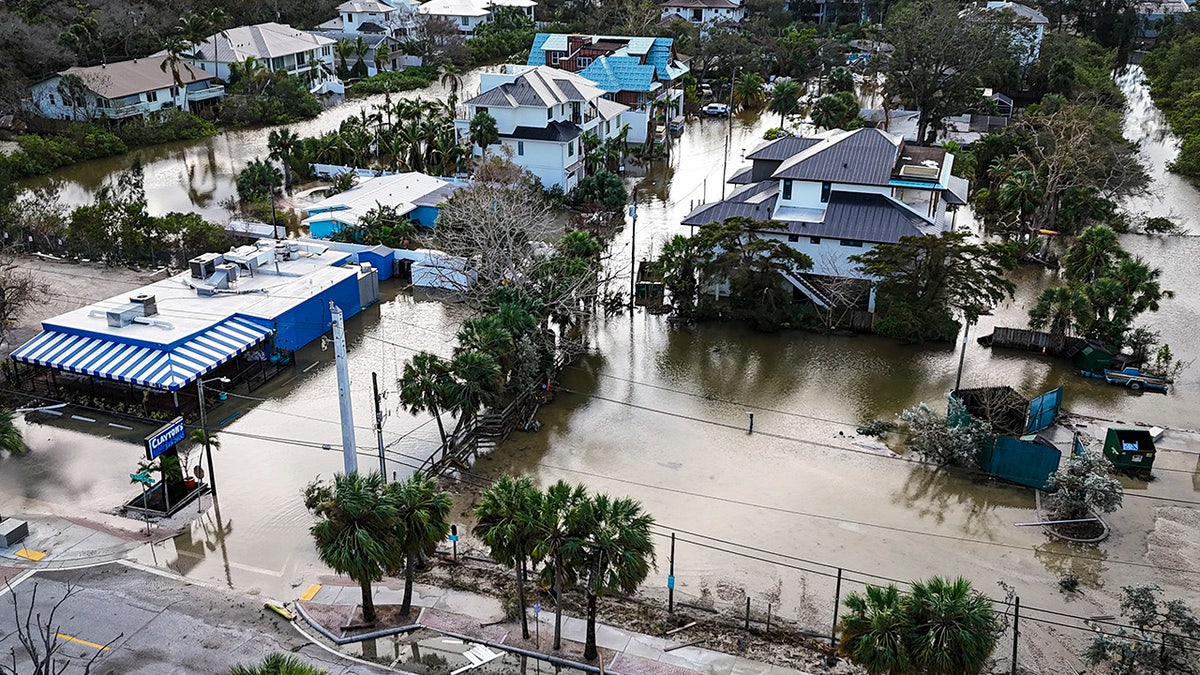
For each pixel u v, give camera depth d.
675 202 88.88
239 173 97.69
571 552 30.12
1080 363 56.22
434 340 59.97
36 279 68.31
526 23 171.62
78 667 32.22
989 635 27.70
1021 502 43.62
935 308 59.28
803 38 147.25
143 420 49.84
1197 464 46.56
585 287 59.84
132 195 86.44
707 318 63.62
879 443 48.44
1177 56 129.62
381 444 39.41
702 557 39.31
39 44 115.19
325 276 62.59
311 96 125.56
